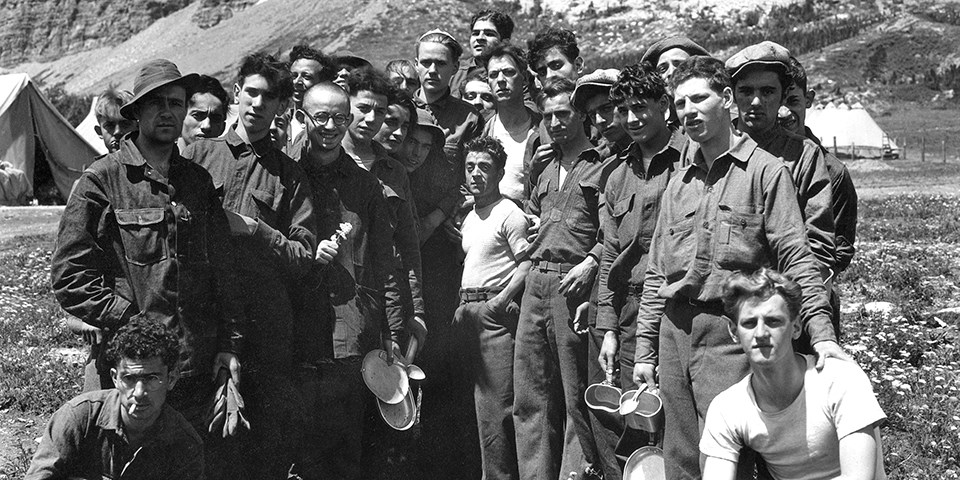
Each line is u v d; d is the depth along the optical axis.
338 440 6.51
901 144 80.12
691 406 5.35
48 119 37.78
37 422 8.01
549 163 7.02
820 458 4.65
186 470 5.44
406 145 7.48
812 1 173.00
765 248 5.20
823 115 67.00
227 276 5.75
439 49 8.08
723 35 167.25
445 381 7.47
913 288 12.67
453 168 7.67
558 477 6.78
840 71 124.50
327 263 6.26
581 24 179.50
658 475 5.75
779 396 4.67
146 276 5.44
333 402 6.38
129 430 5.26
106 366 5.60
